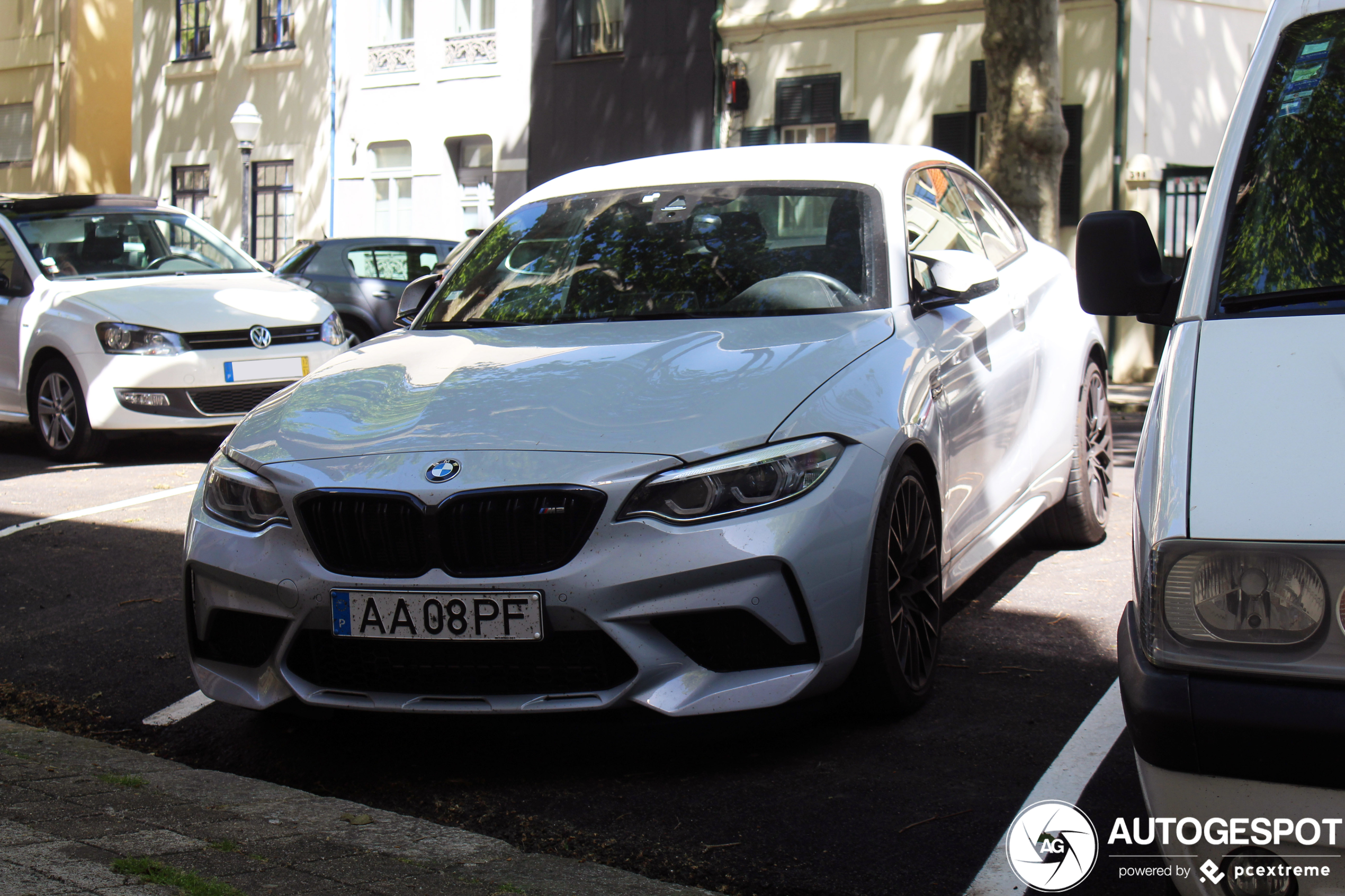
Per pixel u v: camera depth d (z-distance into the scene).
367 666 3.72
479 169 23.62
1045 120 13.24
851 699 3.96
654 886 2.93
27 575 6.33
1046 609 5.27
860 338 4.18
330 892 2.79
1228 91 16.91
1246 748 2.23
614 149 21.47
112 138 30.84
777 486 3.59
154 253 10.58
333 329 10.09
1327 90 3.21
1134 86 15.95
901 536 4.03
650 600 3.50
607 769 3.77
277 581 3.77
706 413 3.71
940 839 3.21
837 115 18.80
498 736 4.07
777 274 4.63
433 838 3.26
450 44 23.50
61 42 30.33
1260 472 2.37
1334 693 2.20
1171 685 2.31
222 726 4.31
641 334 4.35
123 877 2.73
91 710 4.53
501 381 4.07
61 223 10.49
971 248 5.41
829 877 3.04
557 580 3.50
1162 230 15.84
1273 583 2.25
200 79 27.91
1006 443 5.06
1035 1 13.05
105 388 9.38
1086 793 3.46
